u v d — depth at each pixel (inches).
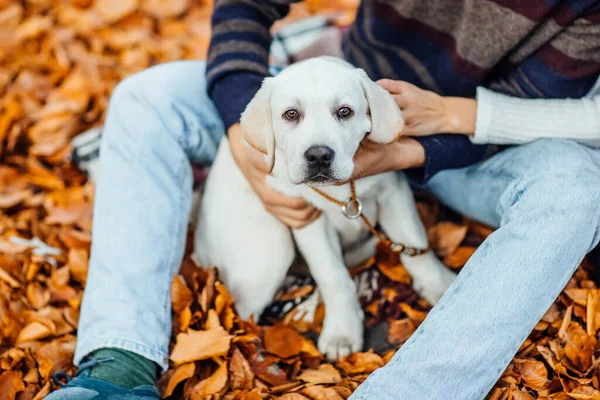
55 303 76.5
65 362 68.7
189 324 67.9
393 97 61.9
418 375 51.5
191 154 77.8
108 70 110.6
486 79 68.5
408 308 73.4
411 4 65.9
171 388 63.9
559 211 54.6
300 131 56.7
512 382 60.9
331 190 65.7
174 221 69.9
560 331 63.9
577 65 61.0
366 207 70.3
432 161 63.7
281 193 66.0
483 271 54.4
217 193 73.0
